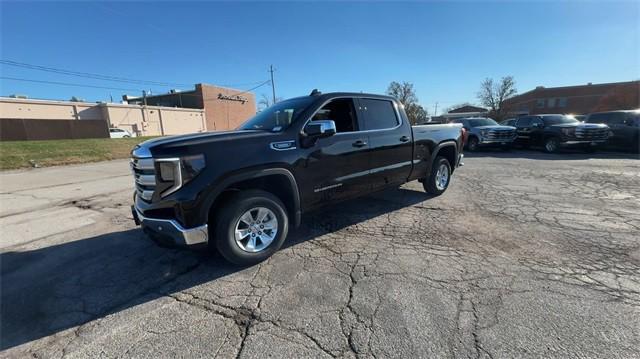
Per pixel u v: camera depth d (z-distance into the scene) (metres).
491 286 2.57
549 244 3.39
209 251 3.49
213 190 2.73
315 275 2.87
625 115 12.55
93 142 18.48
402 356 1.85
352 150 3.83
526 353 1.84
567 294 2.42
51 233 4.25
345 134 3.77
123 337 2.13
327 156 3.56
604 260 3.00
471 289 2.54
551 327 2.05
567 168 8.70
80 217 5.00
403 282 2.69
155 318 2.33
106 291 2.74
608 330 2.01
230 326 2.20
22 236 4.16
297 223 3.40
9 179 9.07
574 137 12.13
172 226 2.65
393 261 3.09
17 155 12.78
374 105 4.27
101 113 39.88
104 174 9.91
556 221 4.15
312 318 2.25
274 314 2.32
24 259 3.44
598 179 7.00
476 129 14.12
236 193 3.02
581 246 3.32
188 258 3.34
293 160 3.24
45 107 35.16
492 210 4.73
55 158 13.22
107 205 5.79
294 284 2.73
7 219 4.93
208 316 2.33
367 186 4.14
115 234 4.16
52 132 26.59
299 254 3.33
